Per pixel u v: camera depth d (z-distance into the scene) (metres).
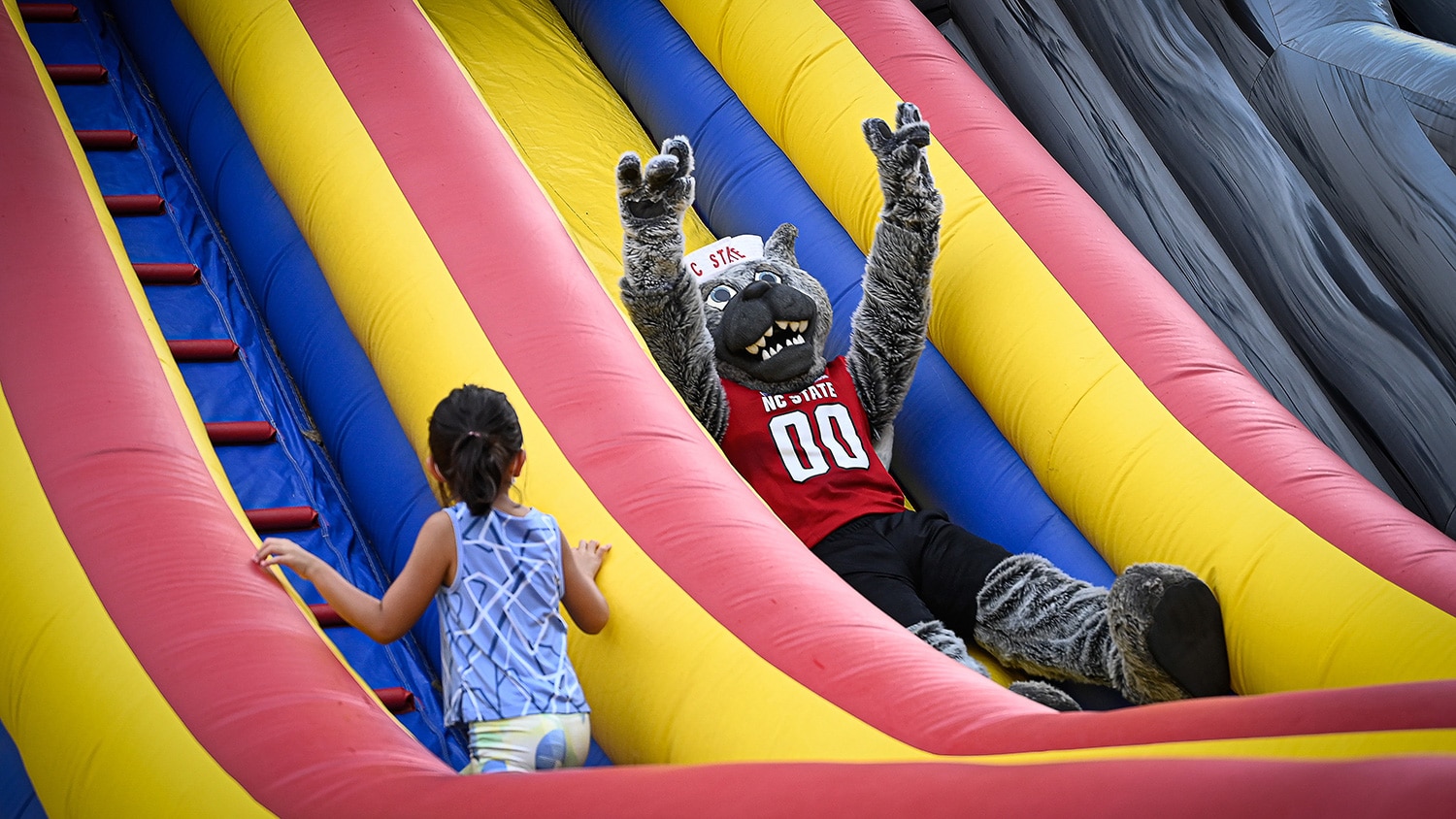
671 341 11.07
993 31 14.73
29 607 7.90
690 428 9.62
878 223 11.67
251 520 10.60
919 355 11.94
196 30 13.36
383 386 10.58
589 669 8.44
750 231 14.49
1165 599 8.81
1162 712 6.41
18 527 8.23
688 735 7.66
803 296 11.60
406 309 10.28
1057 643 9.73
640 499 8.78
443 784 6.52
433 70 12.06
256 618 7.70
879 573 10.51
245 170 13.30
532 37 16.72
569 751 7.54
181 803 6.74
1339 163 11.86
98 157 13.77
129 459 8.54
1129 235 13.50
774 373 11.52
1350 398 11.93
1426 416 11.38
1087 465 10.74
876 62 13.42
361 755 6.86
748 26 14.41
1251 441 10.12
